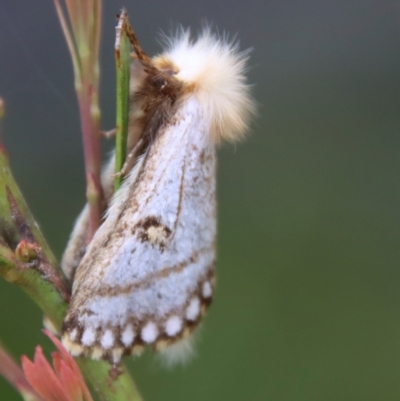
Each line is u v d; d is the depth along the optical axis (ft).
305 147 0.54
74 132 0.50
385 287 0.49
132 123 0.31
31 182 0.49
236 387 0.45
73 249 0.31
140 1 0.53
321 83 0.54
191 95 0.31
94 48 0.28
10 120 0.50
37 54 0.51
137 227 0.30
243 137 0.32
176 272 0.30
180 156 0.31
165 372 0.45
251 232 0.52
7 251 0.29
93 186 0.29
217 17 0.54
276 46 0.54
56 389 0.28
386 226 0.50
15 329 0.44
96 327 0.29
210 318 0.48
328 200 0.52
